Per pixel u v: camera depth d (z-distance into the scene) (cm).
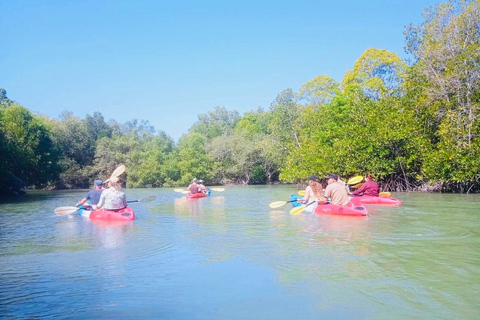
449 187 1975
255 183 4812
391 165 2077
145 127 9631
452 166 1831
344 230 823
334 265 546
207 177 4622
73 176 4825
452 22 2069
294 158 2617
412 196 1716
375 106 2250
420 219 967
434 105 2027
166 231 878
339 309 392
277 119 3497
